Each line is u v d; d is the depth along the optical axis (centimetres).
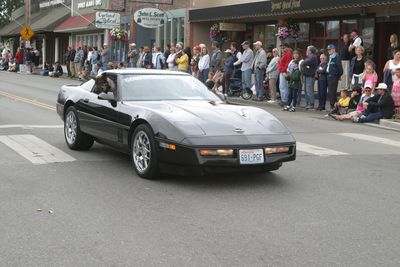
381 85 1412
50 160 832
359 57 1545
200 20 2547
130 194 649
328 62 1636
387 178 768
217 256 459
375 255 467
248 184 710
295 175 772
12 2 6475
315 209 603
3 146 938
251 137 675
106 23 3231
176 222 547
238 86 2111
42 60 5009
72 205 601
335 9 1850
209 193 661
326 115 1540
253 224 545
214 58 2098
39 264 438
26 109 1530
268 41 2409
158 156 685
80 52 3325
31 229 520
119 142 775
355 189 699
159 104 758
